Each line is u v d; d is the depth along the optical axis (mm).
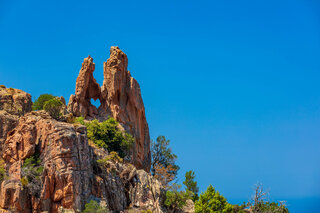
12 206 69312
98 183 80062
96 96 117125
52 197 72812
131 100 119000
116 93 116188
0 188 71500
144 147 121312
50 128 77562
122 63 119312
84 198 75500
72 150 76062
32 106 102750
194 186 126562
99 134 99688
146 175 92562
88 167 79062
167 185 115688
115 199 82562
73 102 110500
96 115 113625
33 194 71500
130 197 87000
